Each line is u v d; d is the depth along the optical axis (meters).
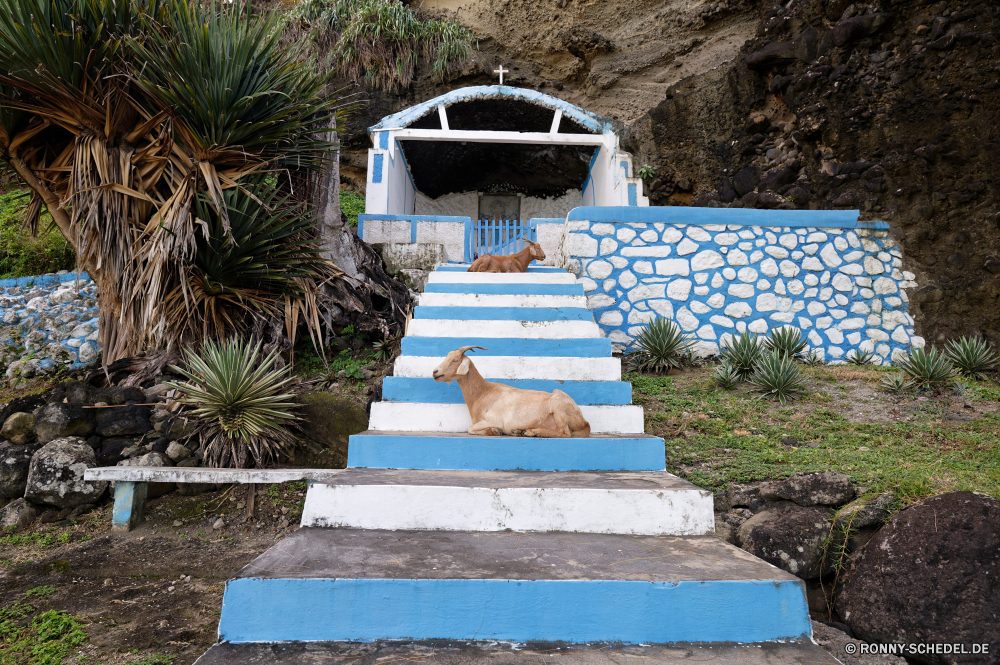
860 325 7.06
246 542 4.12
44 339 6.71
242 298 6.02
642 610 2.31
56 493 4.45
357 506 3.11
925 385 5.85
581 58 15.75
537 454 3.84
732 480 4.20
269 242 6.09
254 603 2.28
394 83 15.18
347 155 15.43
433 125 13.37
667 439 4.84
